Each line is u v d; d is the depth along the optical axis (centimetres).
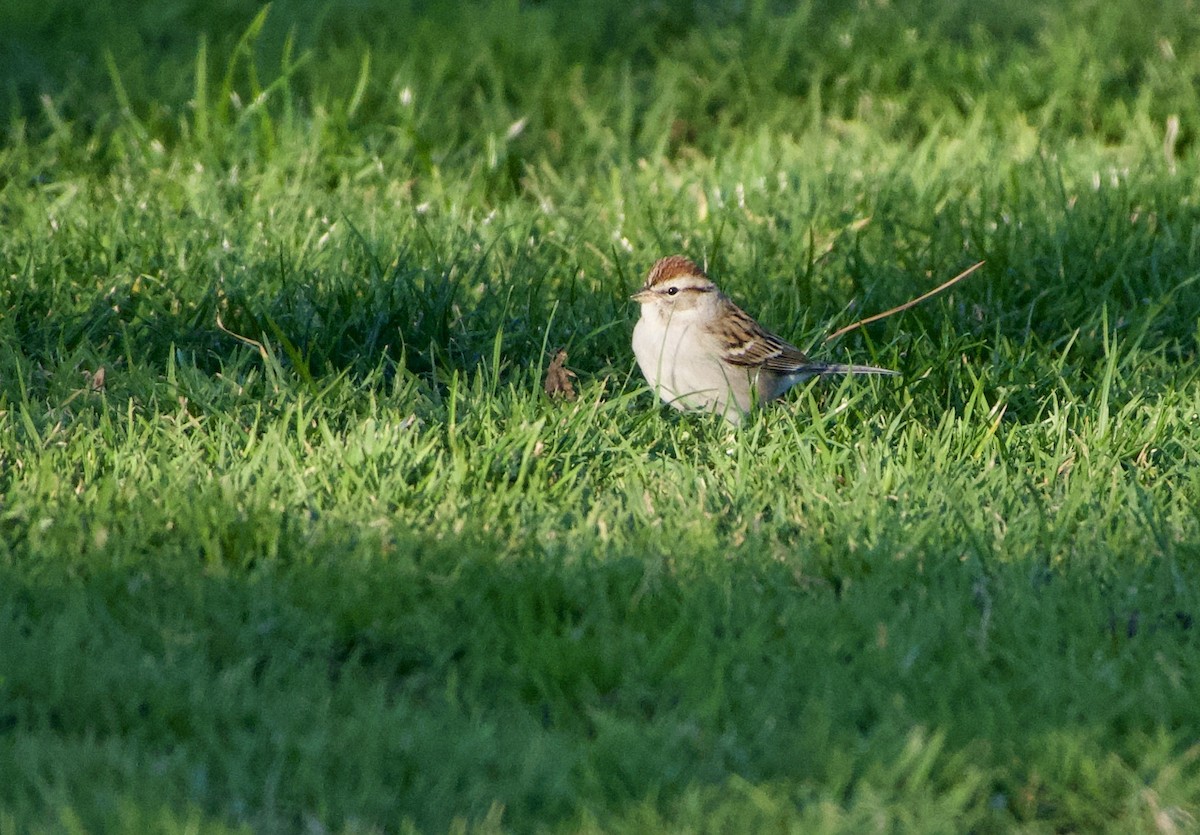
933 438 1038
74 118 1748
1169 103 1808
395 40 2025
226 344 1202
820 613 791
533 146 1717
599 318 1256
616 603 811
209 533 855
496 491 943
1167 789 666
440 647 767
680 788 664
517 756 678
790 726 709
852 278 1354
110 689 711
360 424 1023
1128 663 756
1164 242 1398
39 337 1187
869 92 1872
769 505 945
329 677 757
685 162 1683
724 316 1102
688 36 2097
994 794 679
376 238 1366
